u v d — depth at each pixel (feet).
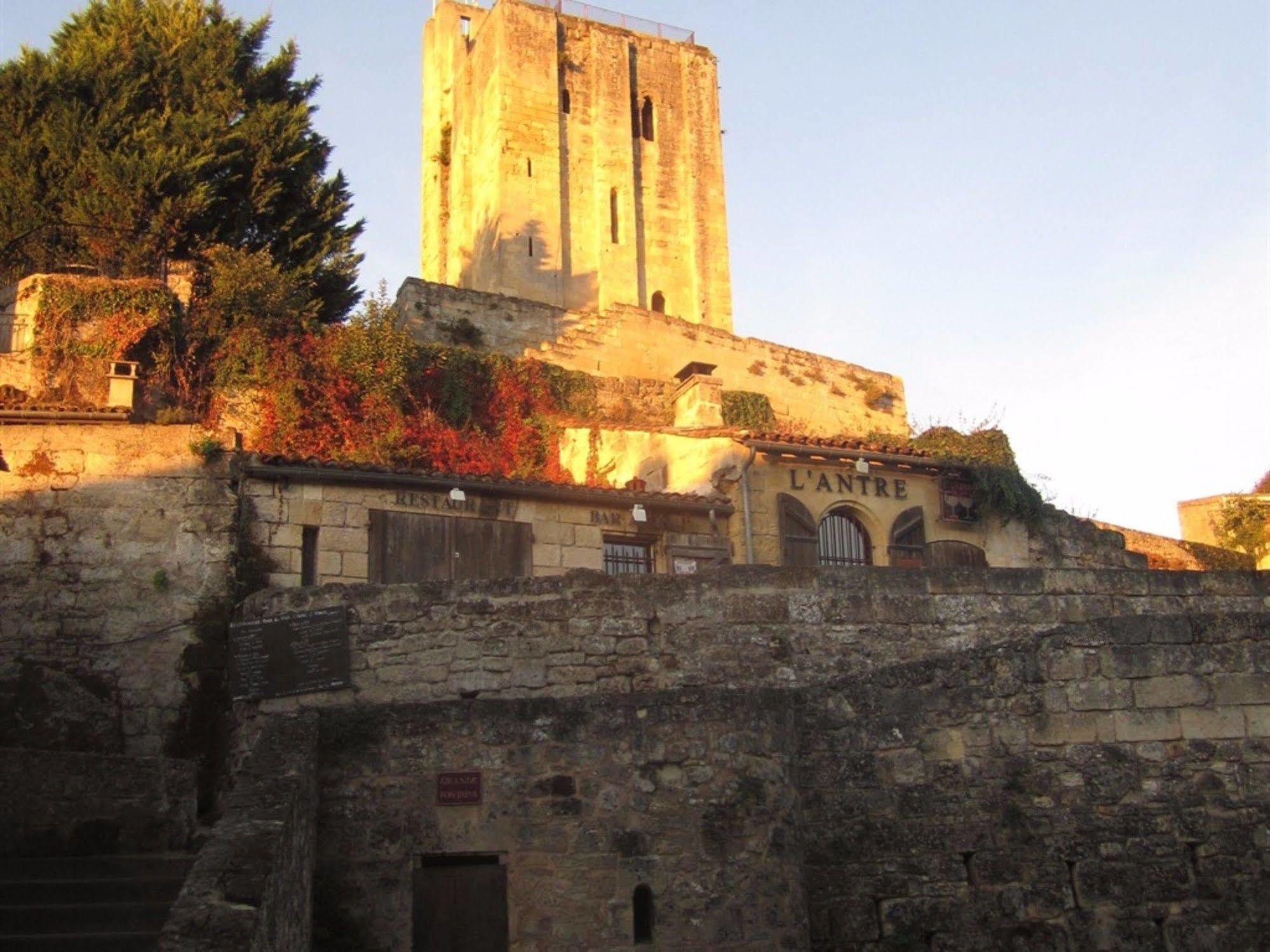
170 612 60.44
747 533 77.61
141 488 62.18
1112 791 42.37
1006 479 86.33
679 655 49.93
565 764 40.34
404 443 94.79
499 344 137.90
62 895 37.42
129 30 114.93
